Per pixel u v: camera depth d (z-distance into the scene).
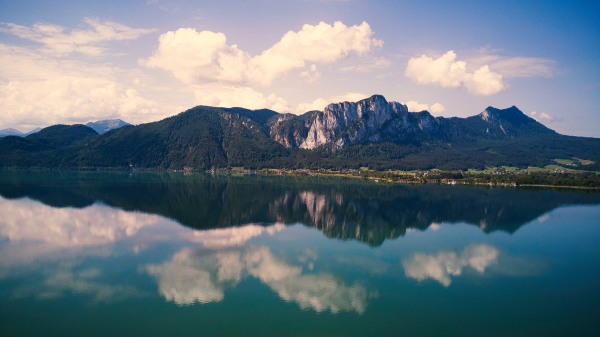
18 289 62.81
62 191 183.38
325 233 109.19
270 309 57.44
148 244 91.38
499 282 71.75
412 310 58.66
